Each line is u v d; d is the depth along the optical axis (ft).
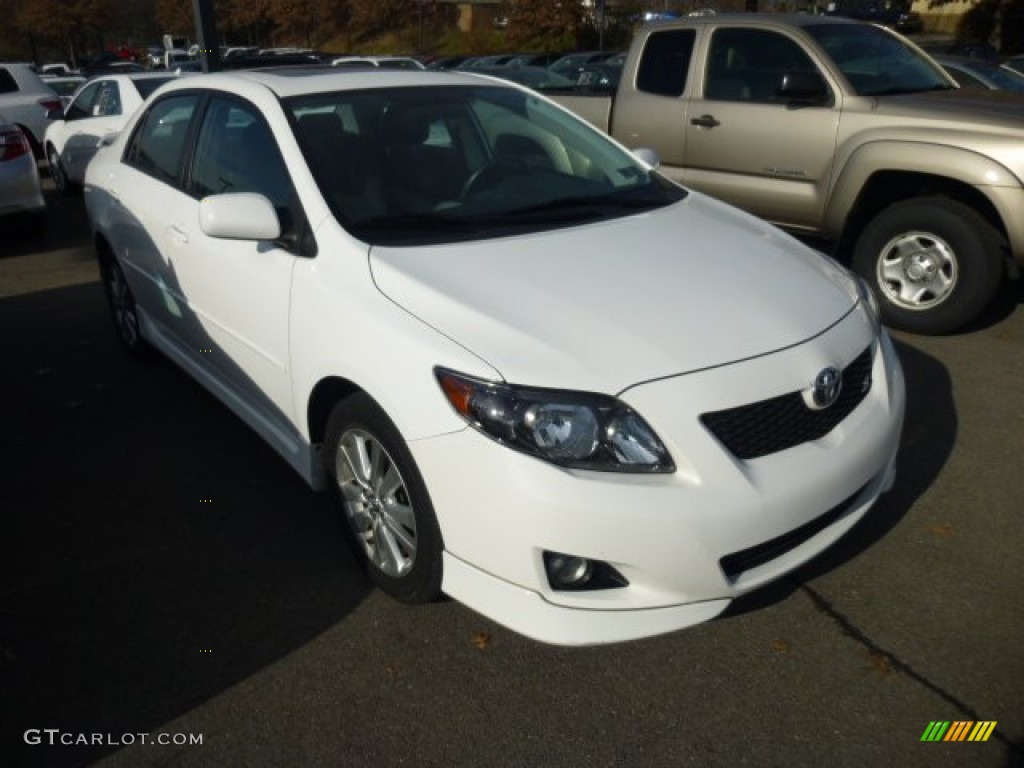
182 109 14.17
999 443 13.21
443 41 132.77
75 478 12.89
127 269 15.83
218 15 175.32
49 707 8.58
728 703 8.39
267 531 11.41
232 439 14.01
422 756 7.89
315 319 9.84
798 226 19.49
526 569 7.93
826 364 8.77
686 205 12.19
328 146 11.09
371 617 9.68
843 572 10.26
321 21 156.66
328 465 10.29
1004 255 16.99
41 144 45.24
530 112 13.29
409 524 9.12
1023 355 16.56
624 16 108.78
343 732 8.18
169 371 16.98
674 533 7.75
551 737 8.05
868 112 17.83
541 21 110.01
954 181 17.01
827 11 100.83
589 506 7.63
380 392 8.75
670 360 8.19
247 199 10.14
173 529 11.51
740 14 21.18
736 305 9.16
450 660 9.03
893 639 9.18
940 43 94.07
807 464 8.42
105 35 201.98
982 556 10.52
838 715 8.23
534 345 8.19
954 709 8.27
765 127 19.36
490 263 9.59
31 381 16.65
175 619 9.78
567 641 8.04
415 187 11.02
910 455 12.91
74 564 10.82
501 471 7.81
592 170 12.70
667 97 21.43
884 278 17.83
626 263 9.82
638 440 7.82
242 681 8.84
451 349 8.32
